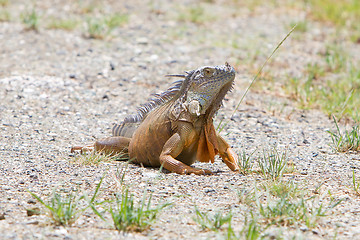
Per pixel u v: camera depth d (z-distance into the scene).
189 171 10.76
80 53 21.27
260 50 24.12
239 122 15.70
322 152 12.91
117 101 17.03
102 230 7.90
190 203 9.14
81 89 17.72
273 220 8.34
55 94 17.08
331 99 18.27
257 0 33.31
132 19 27.11
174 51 22.81
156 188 9.84
